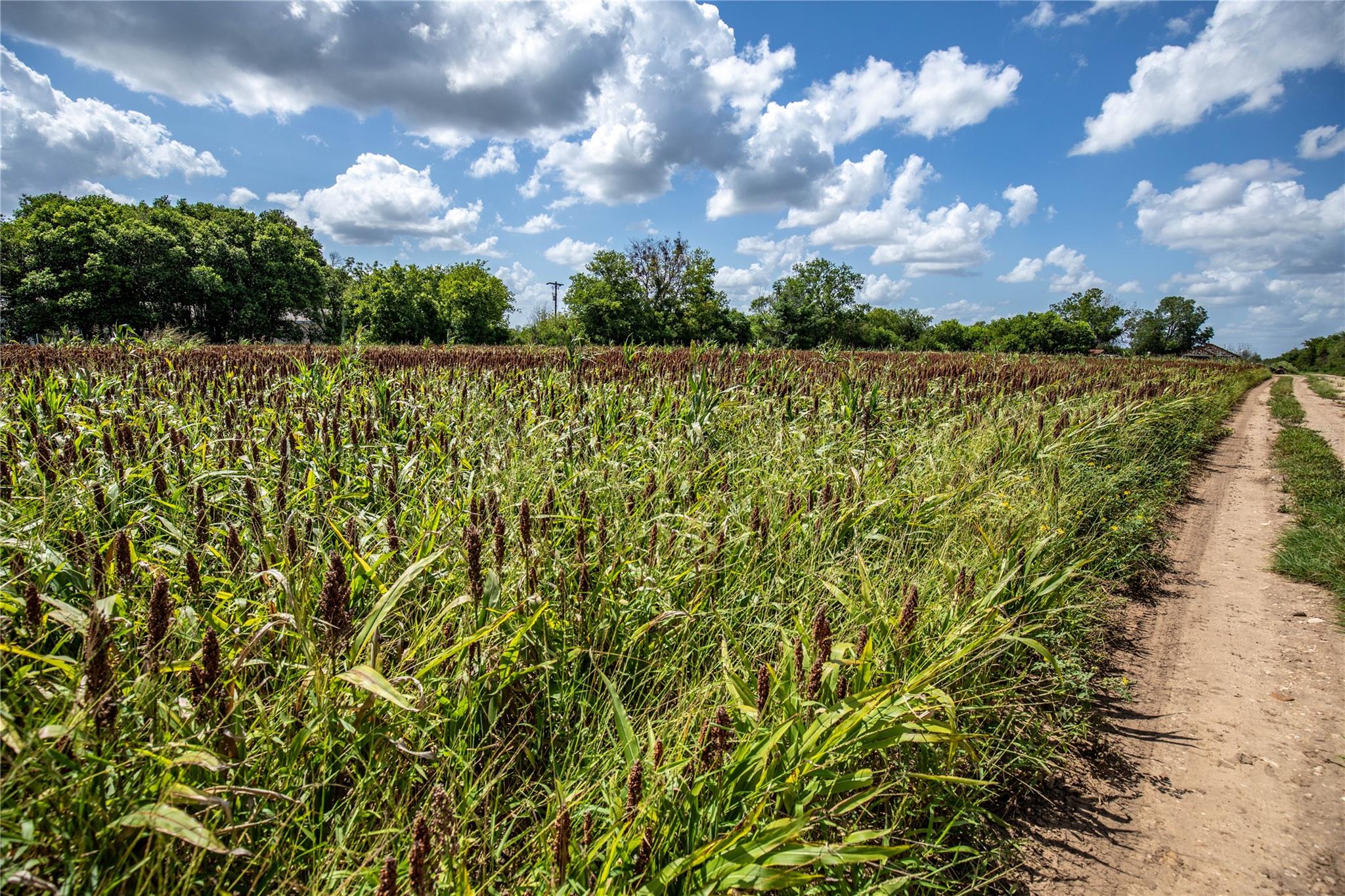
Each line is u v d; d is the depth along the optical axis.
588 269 60.44
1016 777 3.13
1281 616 5.24
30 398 6.02
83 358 11.16
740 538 3.70
